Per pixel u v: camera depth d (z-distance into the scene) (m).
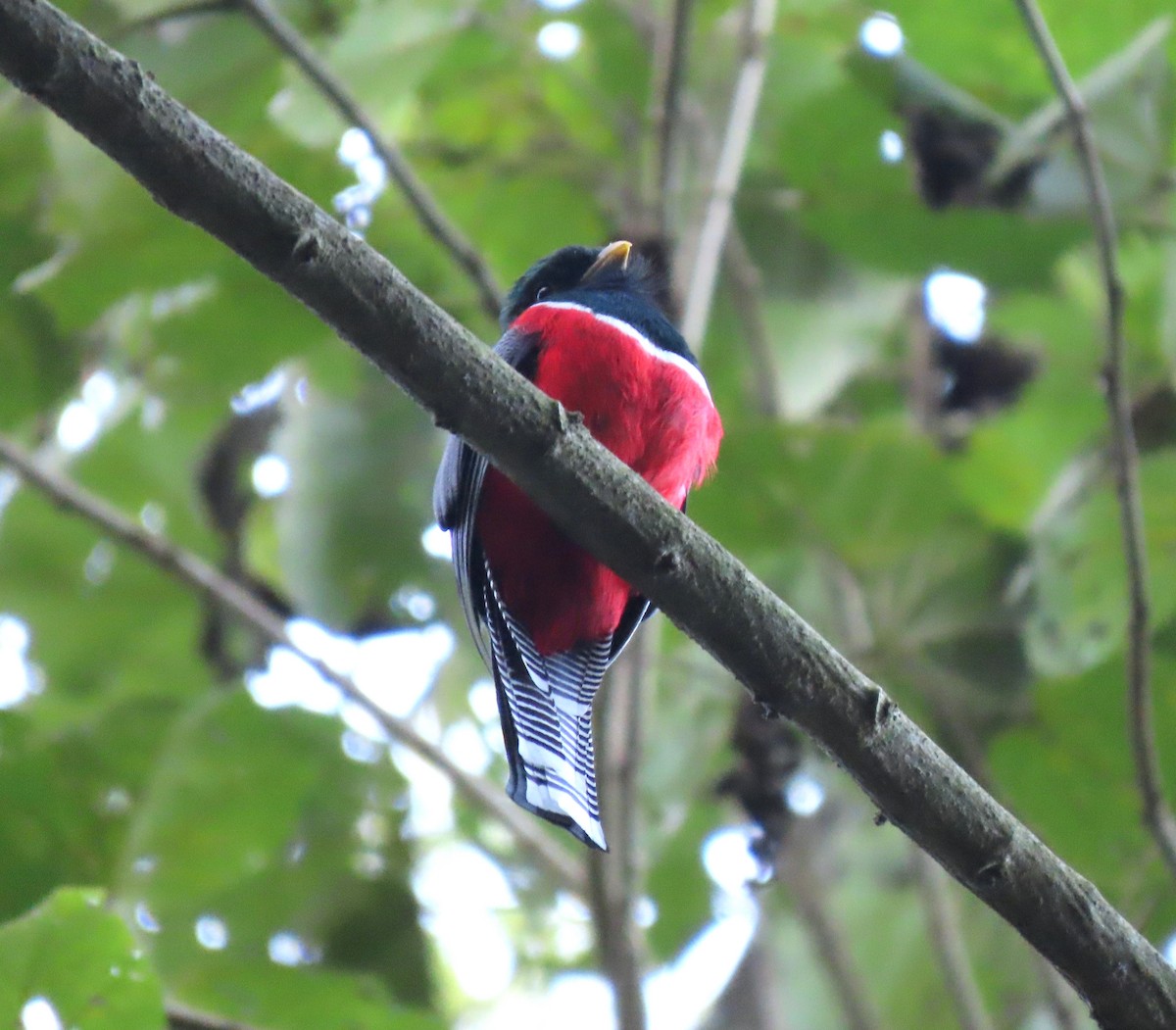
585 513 5.94
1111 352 8.91
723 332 12.62
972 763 10.89
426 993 10.38
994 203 11.29
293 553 12.18
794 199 12.07
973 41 12.41
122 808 9.95
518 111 12.78
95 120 5.46
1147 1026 5.83
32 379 11.54
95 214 10.44
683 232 12.16
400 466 12.16
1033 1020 11.88
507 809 10.08
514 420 5.87
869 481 10.74
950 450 12.73
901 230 11.78
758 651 5.90
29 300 11.28
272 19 10.06
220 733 10.17
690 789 12.32
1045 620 10.95
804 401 12.36
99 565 13.25
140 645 13.22
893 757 5.87
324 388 12.30
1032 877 5.84
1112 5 12.05
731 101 11.51
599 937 8.93
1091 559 11.00
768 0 11.11
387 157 10.04
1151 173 11.11
